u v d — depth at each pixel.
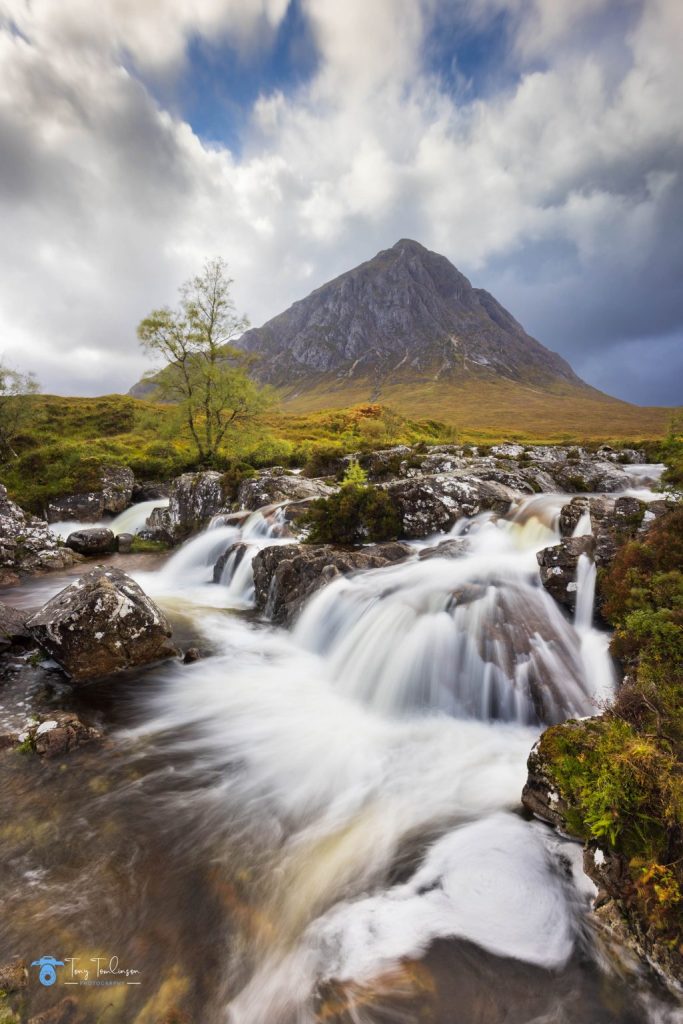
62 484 29.33
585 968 3.46
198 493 24.20
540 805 4.68
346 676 8.44
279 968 3.64
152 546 21.92
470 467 21.14
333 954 3.74
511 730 6.84
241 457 32.88
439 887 4.29
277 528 16.23
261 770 6.16
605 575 7.99
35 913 4.09
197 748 6.61
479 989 3.41
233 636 10.68
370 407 89.19
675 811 3.46
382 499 15.29
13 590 15.10
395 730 7.05
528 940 3.71
